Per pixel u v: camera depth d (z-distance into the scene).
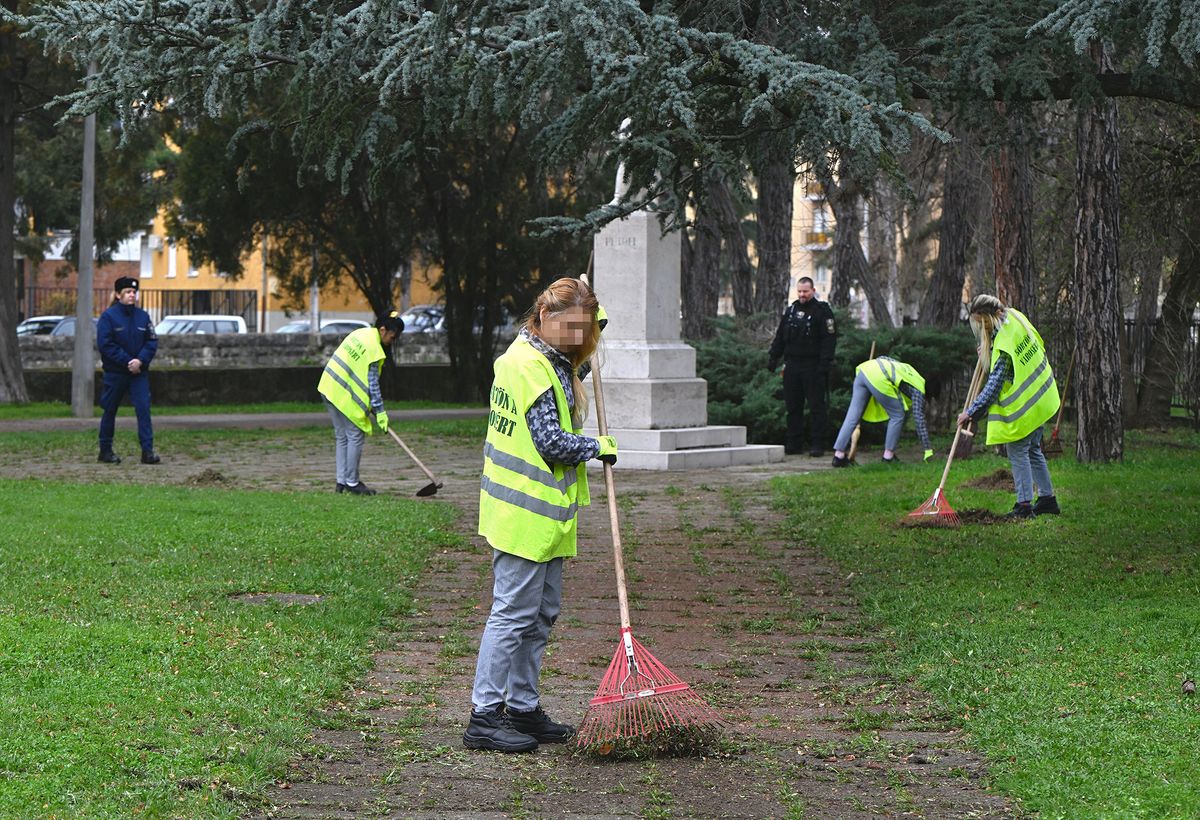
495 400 5.57
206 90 8.27
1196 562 9.26
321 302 59.66
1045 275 22.33
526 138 27.73
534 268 29.62
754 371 20.16
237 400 30.95
